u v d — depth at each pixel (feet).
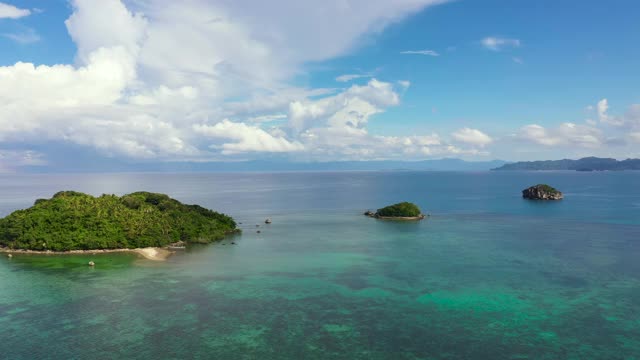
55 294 278.67
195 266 350.64
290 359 197.36
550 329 227.40
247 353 202.39
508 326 231.30
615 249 411.54
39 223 406.21
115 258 374.02
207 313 248.32
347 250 413.80
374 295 278.87
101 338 216.54
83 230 403.13
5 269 336.70
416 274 326.03
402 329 227.81
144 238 411.13
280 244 445.78
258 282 306.35
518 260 368.07
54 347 207.41
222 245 440.45
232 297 274.77
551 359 197.57
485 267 345.10
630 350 205.26
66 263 355.56
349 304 262.88
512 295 277.64
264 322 236.22
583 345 210.38
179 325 231.91
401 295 278.67
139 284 300.20
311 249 419.54
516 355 201.16
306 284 301.84
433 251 407.03
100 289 288.92
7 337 217.36
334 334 221.87
